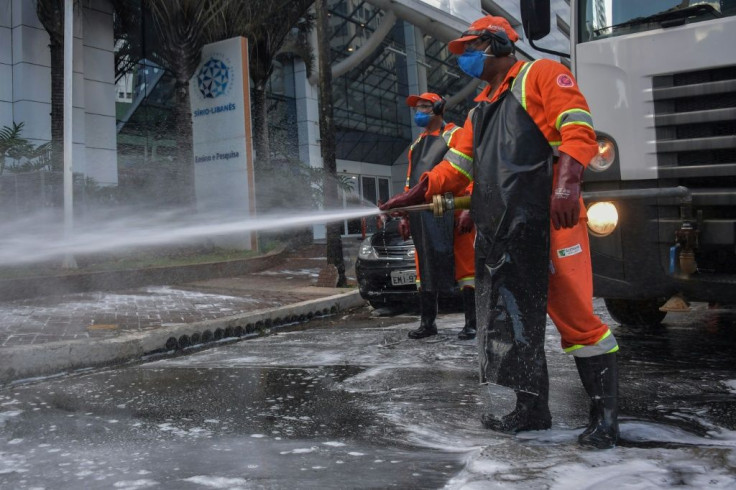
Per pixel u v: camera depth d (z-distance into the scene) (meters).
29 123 13.45
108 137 15.19
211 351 5.54
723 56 3.59
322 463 2.54
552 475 2.18
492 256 2.59
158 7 13.34
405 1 22.31
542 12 4.29
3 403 3.73
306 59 20.95
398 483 2.28
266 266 13.09
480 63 2.75
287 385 4.02
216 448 2.78
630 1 4.02
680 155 3.73
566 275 2.60
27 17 13.42
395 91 28.61
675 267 3.60
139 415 3.40
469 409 3.32
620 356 4.53
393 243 7.61
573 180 2.43
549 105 2.52
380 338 5.75
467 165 2.93
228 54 14.14
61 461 2.64
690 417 3.01
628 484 2.09
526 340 2.56
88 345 4.96
